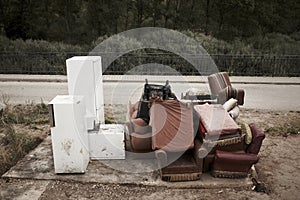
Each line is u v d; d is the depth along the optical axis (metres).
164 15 21.55
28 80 11.84
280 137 5.79
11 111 7.12
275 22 21.95
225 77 5.95
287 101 8.77
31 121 6.56
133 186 3.99
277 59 13.06
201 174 4.11
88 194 3.84
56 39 20.42
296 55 13.15
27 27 20.75
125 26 21.44
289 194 3.89
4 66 13.58
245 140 4.11
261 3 21.28
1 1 20.17
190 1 22.17
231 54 13.45
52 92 9.80
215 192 3.89
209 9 22.05
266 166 4.62
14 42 14.92
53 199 3.74
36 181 4.09
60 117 3.99
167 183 3.99
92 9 21.06
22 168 4.38
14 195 3.81
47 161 4.58
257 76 12.91
